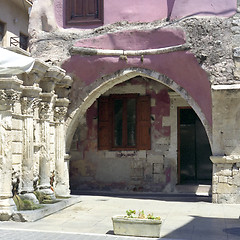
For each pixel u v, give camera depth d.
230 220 8.20
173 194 12.95
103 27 11.73
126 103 13.89
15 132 8.57
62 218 8.27
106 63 11.55
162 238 6.54
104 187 13.81
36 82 9.05
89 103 12.17
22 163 8.80
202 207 9.96
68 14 12.08
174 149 13.36
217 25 10.66
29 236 6.48
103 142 13.91
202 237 6.65
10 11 17.31
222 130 10.64
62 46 11.91
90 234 6.75
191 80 10.96
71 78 11.39
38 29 12.20
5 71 7.59
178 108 13.49
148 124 13.59
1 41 16.73
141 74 11.52
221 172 10.66
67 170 11.60
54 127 10.79
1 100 7.95
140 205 10.33
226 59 10.51
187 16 10.95
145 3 11.51
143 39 11.31
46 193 9.66
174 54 10.91
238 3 10.69
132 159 13.66
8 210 7.82
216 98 10.40
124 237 6.57
